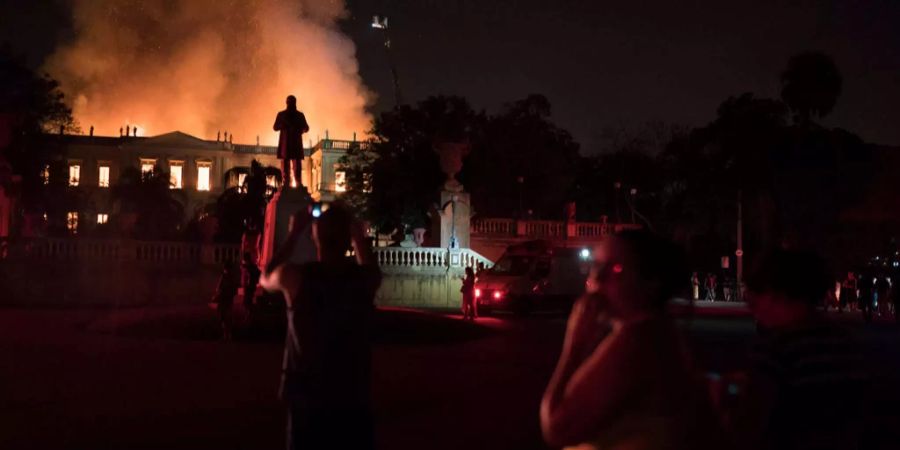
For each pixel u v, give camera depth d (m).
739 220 46.50
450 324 21.59
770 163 41.38
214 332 19.28
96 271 33.09
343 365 4.59
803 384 3.44
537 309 31.92
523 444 8.94
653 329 2.95
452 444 8.91
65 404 10.55
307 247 20.66
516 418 10.41
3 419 9.58
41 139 44.88
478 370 14.70
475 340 20.50
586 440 2.95
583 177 63.41
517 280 31.69
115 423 9.48
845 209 35.94
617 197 58.09
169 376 13.01
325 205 5.02
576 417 2.92
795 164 37.34
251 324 19.39
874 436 9.38
